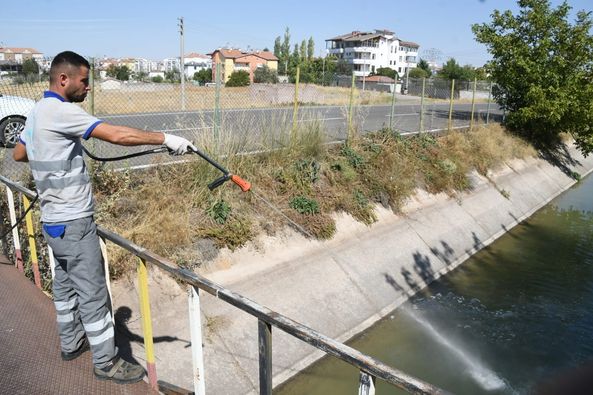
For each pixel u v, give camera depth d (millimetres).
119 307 5109
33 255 4199
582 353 6777
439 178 11203
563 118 16734
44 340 3176
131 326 4969
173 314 5371
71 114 2414
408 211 9859
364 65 86250
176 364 4832
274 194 7750
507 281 9039
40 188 2518
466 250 10109
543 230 12359
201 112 8000
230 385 4992
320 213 7945
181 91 11578
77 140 2562
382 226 8938
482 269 9547
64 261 2635
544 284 9000
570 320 7676
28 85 7457
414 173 10766
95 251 2674
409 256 8742
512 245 11070
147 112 10445
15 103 8852
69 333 2914
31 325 3348
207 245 6309
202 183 6859
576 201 15680
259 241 6906
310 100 12914
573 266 9945
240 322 5691
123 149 7992
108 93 10883
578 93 15984
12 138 8844
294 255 7148
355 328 6762
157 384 2900
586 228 12688
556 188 16625
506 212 12602
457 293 8414
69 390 2684
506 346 6863
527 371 6320
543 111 16172
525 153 16609
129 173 6633
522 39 16828
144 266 2676
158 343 4953
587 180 19234
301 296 6621
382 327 7000
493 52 17203
